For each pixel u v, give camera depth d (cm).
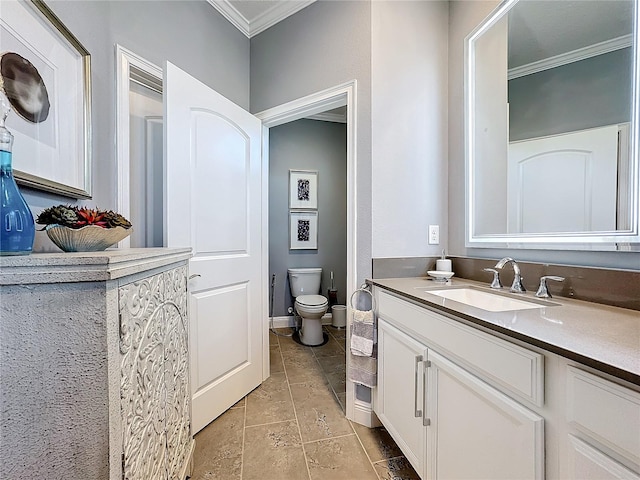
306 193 346
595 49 107
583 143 110
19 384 58
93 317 61
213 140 167
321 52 182
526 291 125
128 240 144
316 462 134
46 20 92
